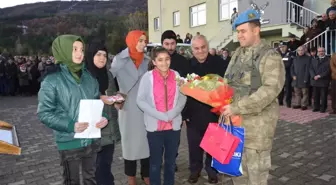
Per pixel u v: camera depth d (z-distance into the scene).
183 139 5.76
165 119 2.93
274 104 2.34
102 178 3.12
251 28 2.29
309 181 3.61
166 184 3.15
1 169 4.36
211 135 2.39
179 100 3.06
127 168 3.42
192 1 21.08
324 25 10.12
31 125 7.54
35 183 3.83
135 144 3.30
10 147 1.73
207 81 2.38
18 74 14.45
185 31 22.06
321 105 7.86
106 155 3.08
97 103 2.32
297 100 8.64
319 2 12.97
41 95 2.22
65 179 2.39
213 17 19.61
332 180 3.62
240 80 2.38
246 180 2.56
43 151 5.25
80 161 2.45
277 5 13.20
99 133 2.36
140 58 3.33
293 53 9.12
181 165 4.29
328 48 9.88
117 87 3.39
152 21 25.61
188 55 10.42
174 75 3.11
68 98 2.28
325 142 5.16
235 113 2.20
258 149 2.30
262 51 2.27
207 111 3.38
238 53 2.55
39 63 14.75
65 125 2.21
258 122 2.28
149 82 3.01
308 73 8.17
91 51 2.94
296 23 12.45
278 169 4.00
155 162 3.07
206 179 3.75
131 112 3.27
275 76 2.18
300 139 5.40
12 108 10.52
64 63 2.30
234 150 2.28
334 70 7.54
